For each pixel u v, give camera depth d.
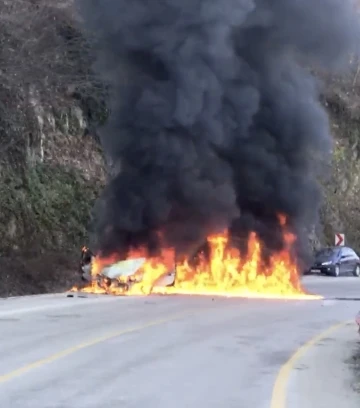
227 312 21.05
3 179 32.53
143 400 9.31
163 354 13.16
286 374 11.38
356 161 57.75
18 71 34.41
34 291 28.12
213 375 11.19
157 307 22.17
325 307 23.14
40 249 32.03
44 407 8.84
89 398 9.38
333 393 10.02
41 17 36.59
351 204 56.12
